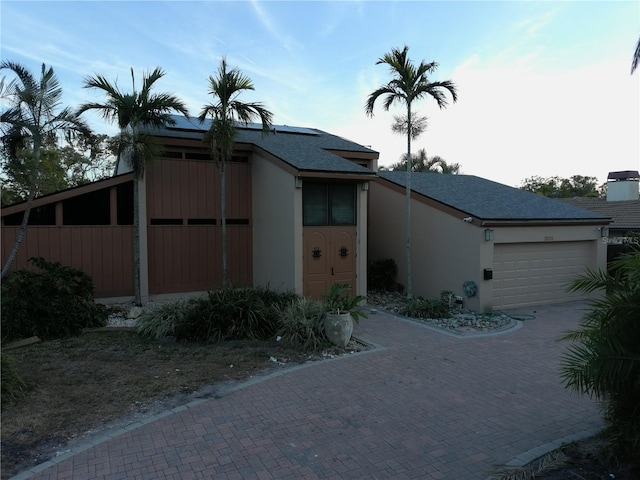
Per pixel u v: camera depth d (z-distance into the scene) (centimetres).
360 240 1270
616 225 2267
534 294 1295
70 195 1172
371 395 611
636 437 396
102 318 986
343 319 839
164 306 962
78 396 601
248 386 642
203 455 451
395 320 1078
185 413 550
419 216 1370
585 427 511
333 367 727
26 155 1226
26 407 565
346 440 483
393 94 1141
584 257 1383
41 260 962
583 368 424
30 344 843
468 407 571
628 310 405
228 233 1370
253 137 1503
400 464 435
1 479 409
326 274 1228
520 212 1277
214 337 860
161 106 1095
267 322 894
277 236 1252
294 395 610
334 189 1248
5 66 926
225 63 1123
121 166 1705
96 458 445
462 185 1571
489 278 1170
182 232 1307
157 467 429
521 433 498
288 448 466
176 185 1302
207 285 1340
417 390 630
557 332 976
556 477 404
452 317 1107
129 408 565
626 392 409
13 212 1117
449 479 410
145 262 1238
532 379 675
